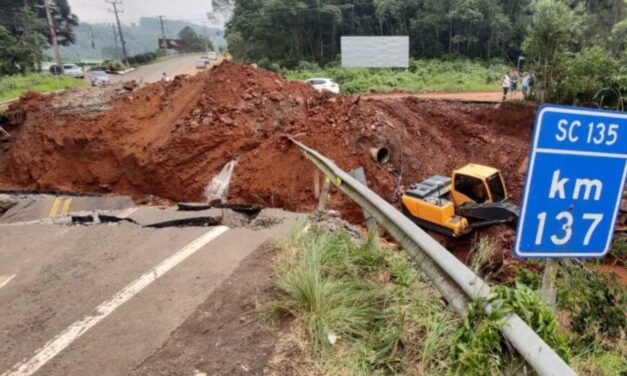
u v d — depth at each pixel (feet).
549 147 5.90
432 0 144.05
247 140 44.57
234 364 7.86
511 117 60.03
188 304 10.09
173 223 15.99
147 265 12.32
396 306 8.98
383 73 116.88
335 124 45.73
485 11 141.69
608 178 6.28
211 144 44.16
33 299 10.78
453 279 6.69
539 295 6.82
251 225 15.74
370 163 43.57
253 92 48.75
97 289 11.10
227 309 9.77
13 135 54.54
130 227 15.61
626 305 10.94
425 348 7.42
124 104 55.06
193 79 54.13
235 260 12.34
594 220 6.43
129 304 10.27
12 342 9.03
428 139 55.36
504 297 5.80
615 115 6.01
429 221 36.11
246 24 182.39
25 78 107.65
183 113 47.14
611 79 55.06
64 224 16.65
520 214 6.15
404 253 12.27
